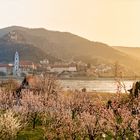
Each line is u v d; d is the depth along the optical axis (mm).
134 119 22844
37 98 51000
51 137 31250
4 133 35594
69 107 44625
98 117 27047
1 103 56969
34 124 43531
